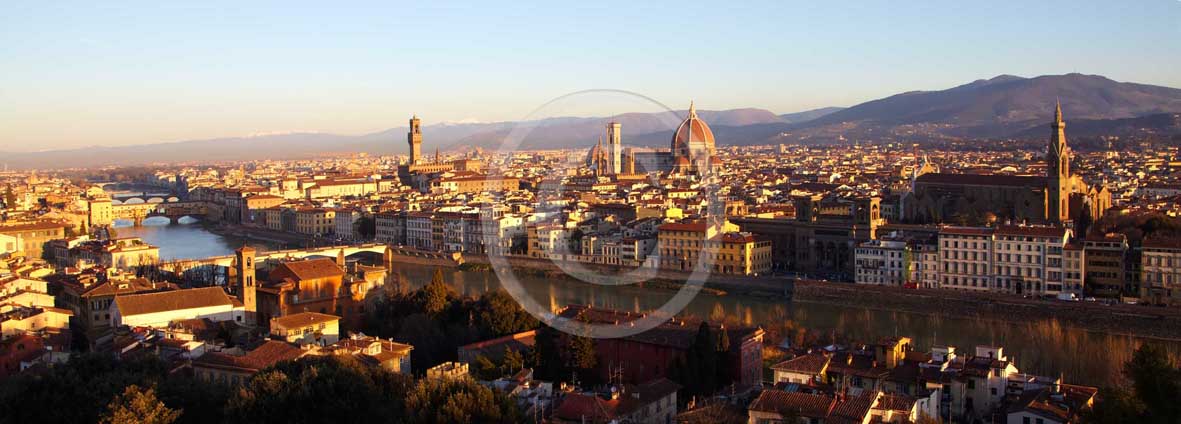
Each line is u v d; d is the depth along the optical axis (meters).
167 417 160.12
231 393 173.50
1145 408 130.62
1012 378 197.12
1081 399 182.12
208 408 172.50
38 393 169.50
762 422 159.88
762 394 165.50
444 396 160.00
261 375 172.88
